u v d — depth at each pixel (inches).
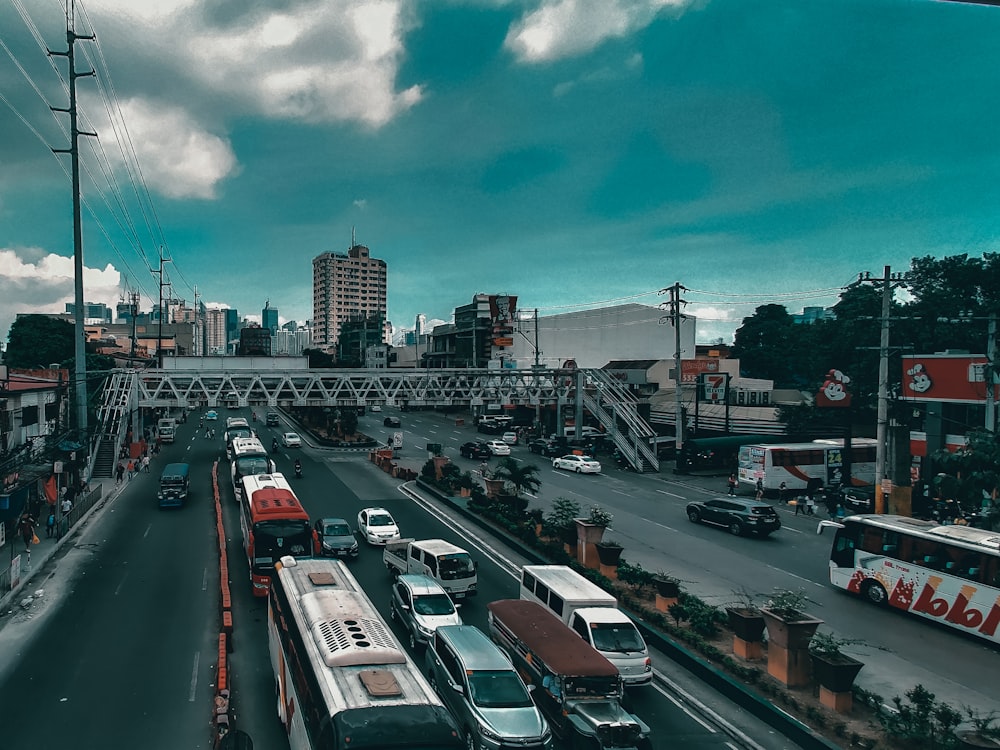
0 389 1498.5
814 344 2802.7
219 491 1829.5
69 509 1393.9
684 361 2780.5
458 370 2583.7
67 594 989.8
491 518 1443.2
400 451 2719.0
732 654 784.3
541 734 549.0
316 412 3639.3
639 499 1806.1
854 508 1638.8
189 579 1065.5
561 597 772.6
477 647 637.3
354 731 423.8
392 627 863.7
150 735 604.1
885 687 733.9
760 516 1401.3
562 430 2812.5
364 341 6427.2
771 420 2456.9
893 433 1664.6
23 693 681.0
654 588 975.6
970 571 876.6
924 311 1926.7
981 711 677.3
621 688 613.3
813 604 997.2
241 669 744.3
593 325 3791.8
